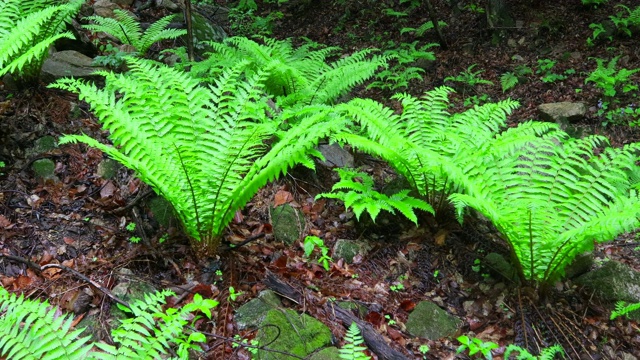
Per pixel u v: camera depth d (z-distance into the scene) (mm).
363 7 10789
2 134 4750
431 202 4859
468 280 4520
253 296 3832
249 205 4797
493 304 4281
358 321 3805
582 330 4086
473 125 4949
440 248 4762
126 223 4266
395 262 4605
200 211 3857
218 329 3523
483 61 9102
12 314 2506
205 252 4047
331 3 11008
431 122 5117
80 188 4547
